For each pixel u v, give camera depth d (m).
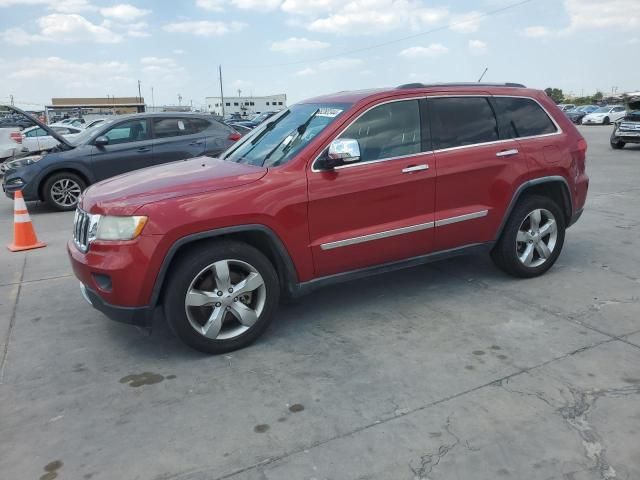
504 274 5.40
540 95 5.21
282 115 4.97
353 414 3.10
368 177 4.16
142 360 3.87
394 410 3.12
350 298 4.91
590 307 4.52
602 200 9.19
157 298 3.66
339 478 2.59
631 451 2.71
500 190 4.78
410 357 3.76
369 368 3.63
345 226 4.15
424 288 5.10
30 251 7.02
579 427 2.91
